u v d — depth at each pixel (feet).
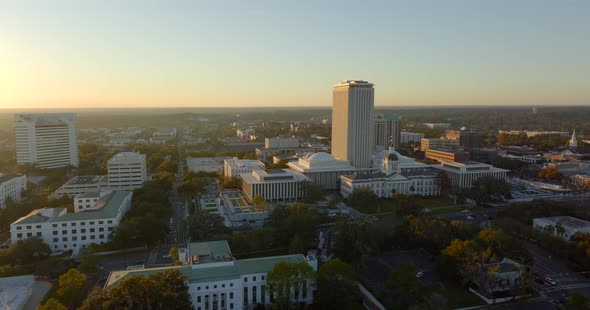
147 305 570.46
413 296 650.02
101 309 552.41
